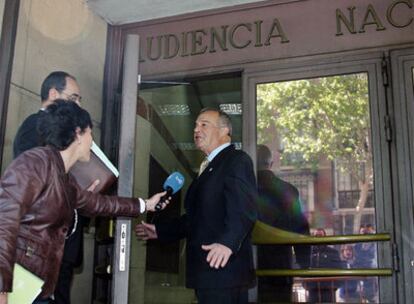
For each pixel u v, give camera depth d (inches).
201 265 105.7
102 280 140.9
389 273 122.9
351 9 137.3
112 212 96.7
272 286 134.8
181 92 155.4
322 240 130.5
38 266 77.5
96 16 150.5
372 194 130.3
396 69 132.0
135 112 108.1
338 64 136.1
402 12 133.6
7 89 112.9
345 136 135.1
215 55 145.9
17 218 74.4
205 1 144.8
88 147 88.9
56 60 132.7
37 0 126.3
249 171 110.8
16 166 77.5
